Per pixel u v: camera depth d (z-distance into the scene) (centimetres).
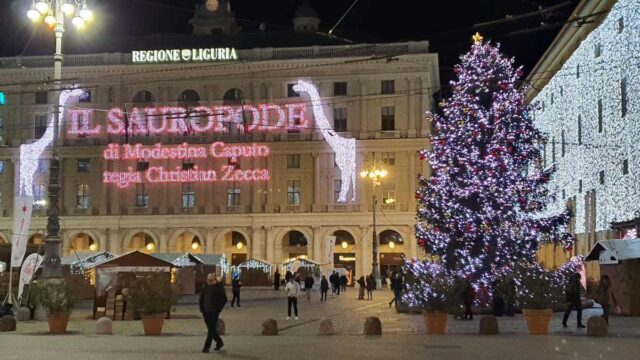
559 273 3158
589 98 5181
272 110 7675
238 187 7812
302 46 7838
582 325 2719
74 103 7900
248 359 1767
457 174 3694
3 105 7944
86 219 7838
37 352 1911
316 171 7644
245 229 7750
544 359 1756
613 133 4638
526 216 3700
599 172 4938
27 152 7850
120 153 7788
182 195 7881
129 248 7888
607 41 4756
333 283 5756
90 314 3628
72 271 4769
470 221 3612
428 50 7606
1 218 7881
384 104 7606
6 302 3269
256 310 3941
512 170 3647
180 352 1930
